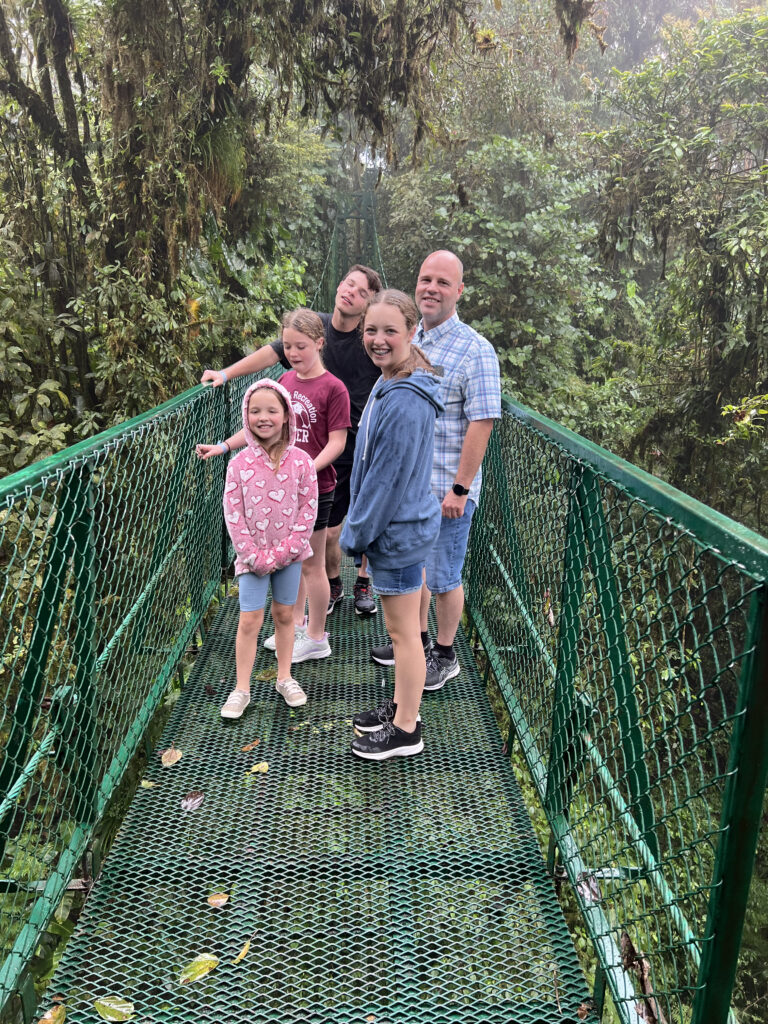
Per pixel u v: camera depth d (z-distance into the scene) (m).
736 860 1.00
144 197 4.51
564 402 8.42
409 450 1.92
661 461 7.45
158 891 1.84
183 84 4.55
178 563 2.81
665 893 1.26
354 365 3.09
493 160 9.01
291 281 7.03
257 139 6.18
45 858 1.70
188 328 4.81
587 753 1.73
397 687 2.30
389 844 2.01
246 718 2.57
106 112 4.66
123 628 2.06
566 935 1.74
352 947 1.70
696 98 6.59
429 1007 1.56
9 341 4.21
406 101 5.41
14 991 1.45
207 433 3.20
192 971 1.61
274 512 2.42
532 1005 1.57
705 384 6.72
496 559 2.91
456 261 2.41
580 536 1.79
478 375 2.37
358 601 3.39
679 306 6.77
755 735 0.95
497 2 5.28
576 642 1.80
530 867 1.95
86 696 1.84
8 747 1.48
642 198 6.63
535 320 9.38
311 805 2.16
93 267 4.73
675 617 1.18
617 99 7.20
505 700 2.54
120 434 1.93
